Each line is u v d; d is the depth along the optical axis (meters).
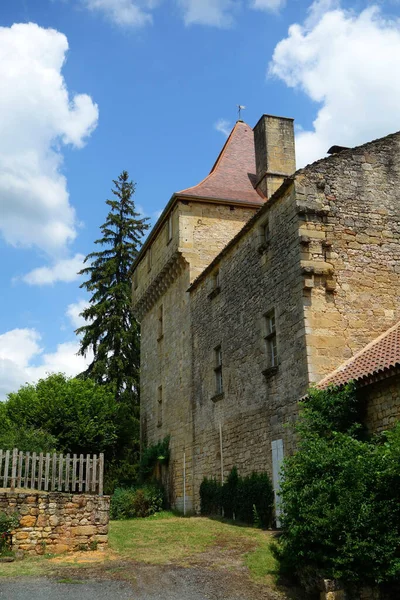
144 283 28.44
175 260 23.61
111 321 32.91
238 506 16.12
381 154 16.09
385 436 10.89
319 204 14.94
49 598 8.72
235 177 26.05
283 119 25.45
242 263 17.89
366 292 14.62
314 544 9.45
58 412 23.66
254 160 27.44
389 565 8.66
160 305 26.73
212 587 9.50
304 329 13.80
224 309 19.08
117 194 37.09
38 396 24.64
